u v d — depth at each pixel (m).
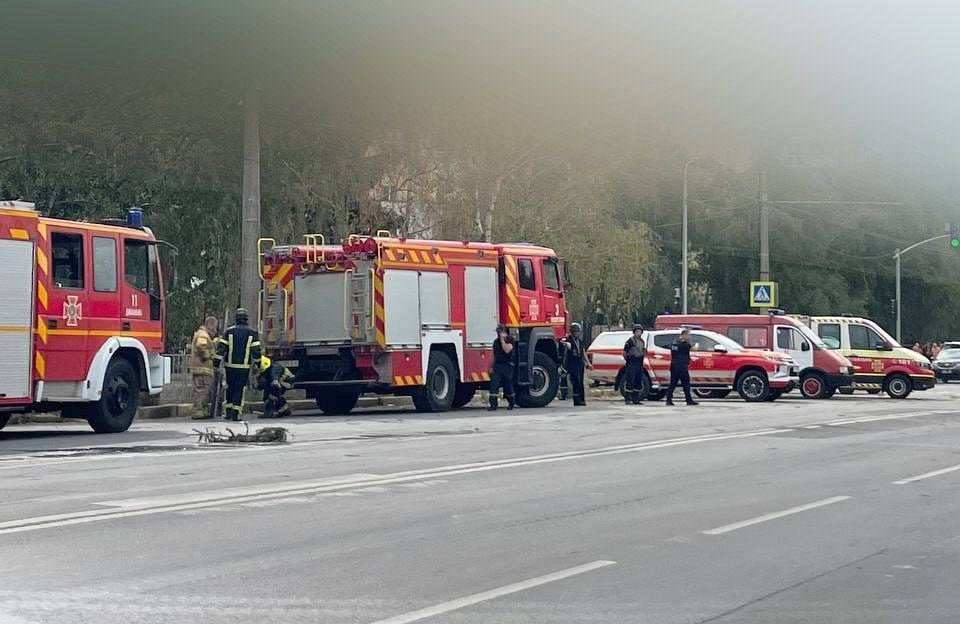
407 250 26.20
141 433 20.30
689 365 32.88
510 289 28.47
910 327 73.31
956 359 54.22
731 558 9.22
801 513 11.58
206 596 7.60
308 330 26.03
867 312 72.06
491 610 7.37
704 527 10.64
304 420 24.19
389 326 25.73
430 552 9.22
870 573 8.75
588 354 35.62
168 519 10.52
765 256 43.25
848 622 7.28
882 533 10.50
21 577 8.08
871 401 34.94
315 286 26.03
